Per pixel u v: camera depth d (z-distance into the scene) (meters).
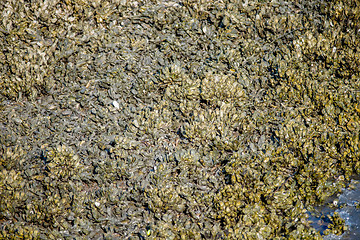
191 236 4.81
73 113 5.29
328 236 4.85
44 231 4.84
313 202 5.02
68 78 5.32
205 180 5.02
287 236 4.82
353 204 4.98
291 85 5.35
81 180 5.05
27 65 5.28
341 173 5.14
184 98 5.29
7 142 5.10
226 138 5.12
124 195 4.96
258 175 4.98
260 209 4.89
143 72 5.37
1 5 5.32
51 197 4.92
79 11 5.38
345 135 5.17
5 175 4.95
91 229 4.89
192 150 5.07
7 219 4.90
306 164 5.08
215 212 4.93
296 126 5.18
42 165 5.07
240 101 5.32
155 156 5.15
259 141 5.18
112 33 5.40
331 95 5.28
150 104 5.34
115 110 5.27
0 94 5.27
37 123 5.19
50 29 5.35
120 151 5.10
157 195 4.93
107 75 5.34
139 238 4.85
